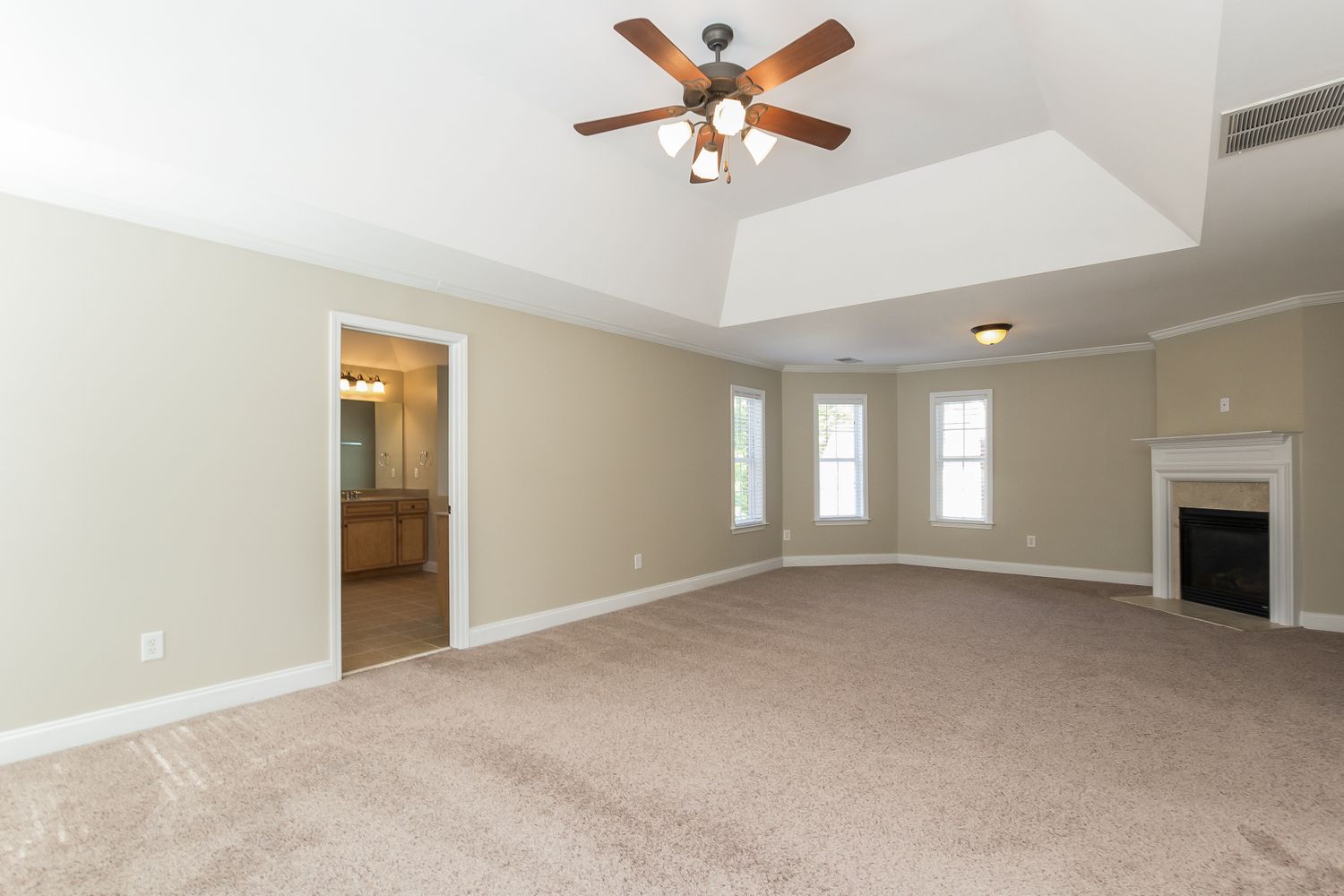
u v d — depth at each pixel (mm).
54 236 2783
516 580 4676
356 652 4242
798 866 1978
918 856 2031
